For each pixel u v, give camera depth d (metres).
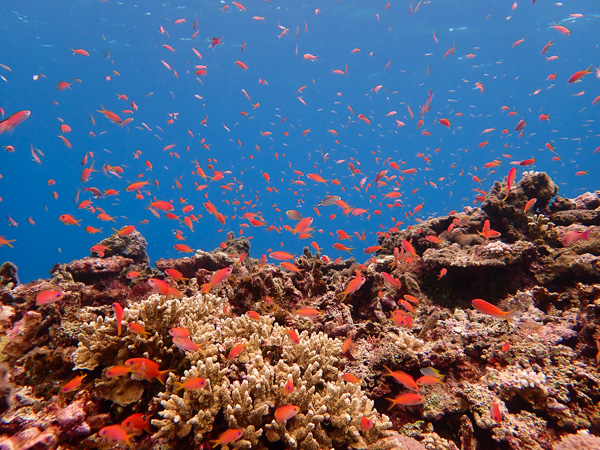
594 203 8.59
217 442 2.53
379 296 6.21
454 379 4.23
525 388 3.88
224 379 3.23
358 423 3.07
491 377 4.17
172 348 3.74
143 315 3.92
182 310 4.18
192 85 60.41
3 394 2.64
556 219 7.95
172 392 3.16
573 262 5.99
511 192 8.02
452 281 6.84
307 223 6.76
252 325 4.14
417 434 3.69
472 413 3.77
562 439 3.38
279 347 3.78
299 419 2.94
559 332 4.68
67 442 2.94
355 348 4.77
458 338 4.95
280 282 5.78
